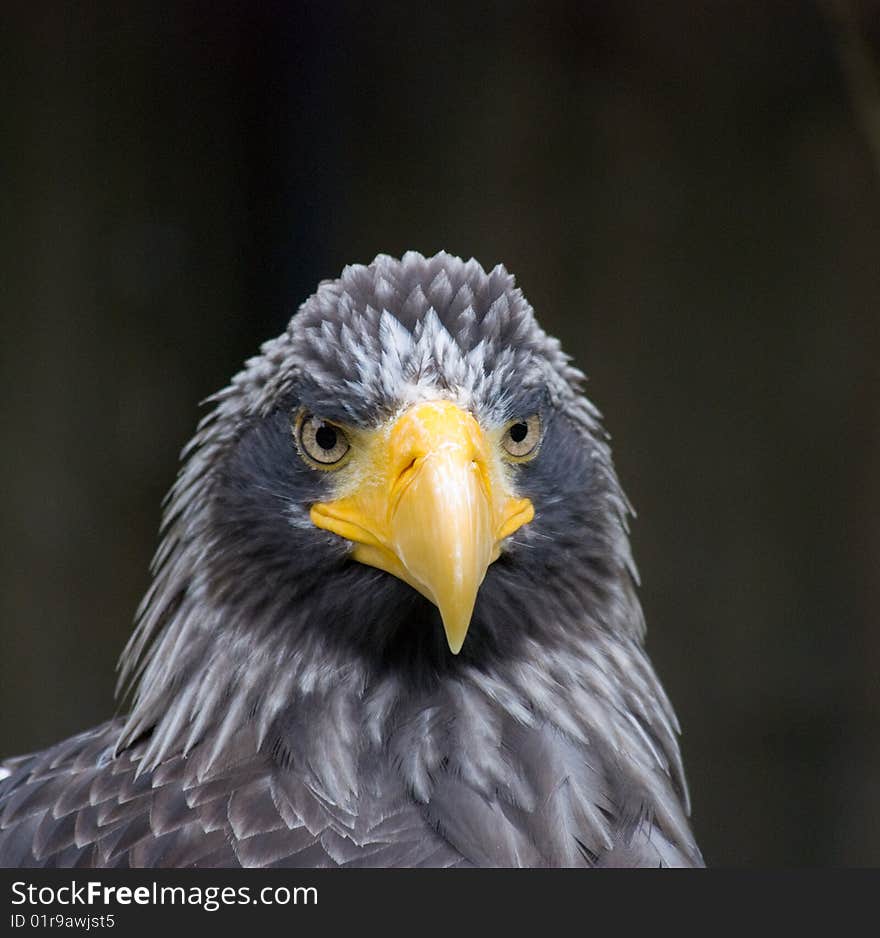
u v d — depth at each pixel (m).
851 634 12.44
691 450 12.55
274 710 5.10
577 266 12.61
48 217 12.69
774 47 12.21
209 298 13.28
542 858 4.80
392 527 4.88
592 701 5.28
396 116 12.94
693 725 12.62
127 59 12.90
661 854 4.92
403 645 5.18
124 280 12.96
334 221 13.10
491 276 5.35
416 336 5.05
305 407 5.13
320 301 5.33
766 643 12.52
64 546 12.76
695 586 12.56
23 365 12.66
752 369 12.45
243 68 13.27
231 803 4.83
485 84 12.71
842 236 12.23
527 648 5.30
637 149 12.53
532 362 5.26
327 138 13.12
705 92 12.42
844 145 12.13
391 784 4.92
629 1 12.44
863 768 12.53
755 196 12.38
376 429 5.00
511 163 12.64
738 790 12.62
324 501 5.12
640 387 12.54
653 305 12.55
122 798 5.02
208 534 5.38
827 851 12.60
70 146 12.74
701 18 12.34
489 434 5.09
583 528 5.44
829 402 12.33
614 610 5.55
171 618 5.54
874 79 9.48
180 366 13.19
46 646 12.73
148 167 13.05
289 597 5.20
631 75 12.52
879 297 12.20
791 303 12.36
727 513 12.52
